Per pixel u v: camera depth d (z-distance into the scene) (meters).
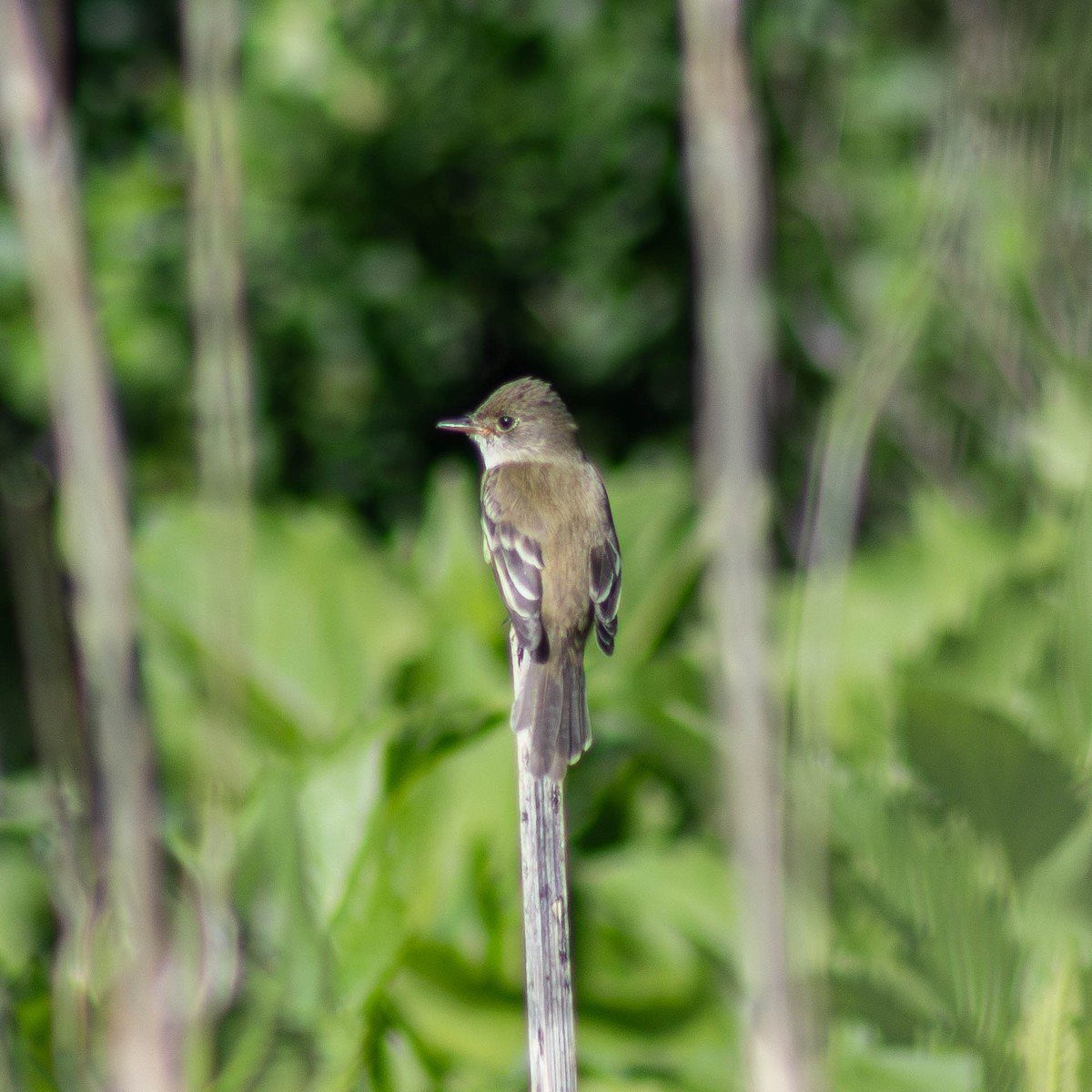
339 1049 7.19
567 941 6.01
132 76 16.38
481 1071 8.57
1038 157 8.36
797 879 5.35
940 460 12.95
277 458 17.05
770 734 4.73
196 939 6.58
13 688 12.91
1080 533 8.84
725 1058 8.40
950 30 8.42
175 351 15.39
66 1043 6.18
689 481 12.86
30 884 8.16
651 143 16.62
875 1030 7.59
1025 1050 7.20
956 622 9.76
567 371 17.81
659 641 11.73
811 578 5.70
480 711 8.77
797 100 15.62
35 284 4.77
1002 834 7.34
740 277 4.64
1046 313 10.17
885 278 13.81
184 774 9.35
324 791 8.41
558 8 16.14
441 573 12.18
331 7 15.73
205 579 10.36
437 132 16.39
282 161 16.20
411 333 17.25
